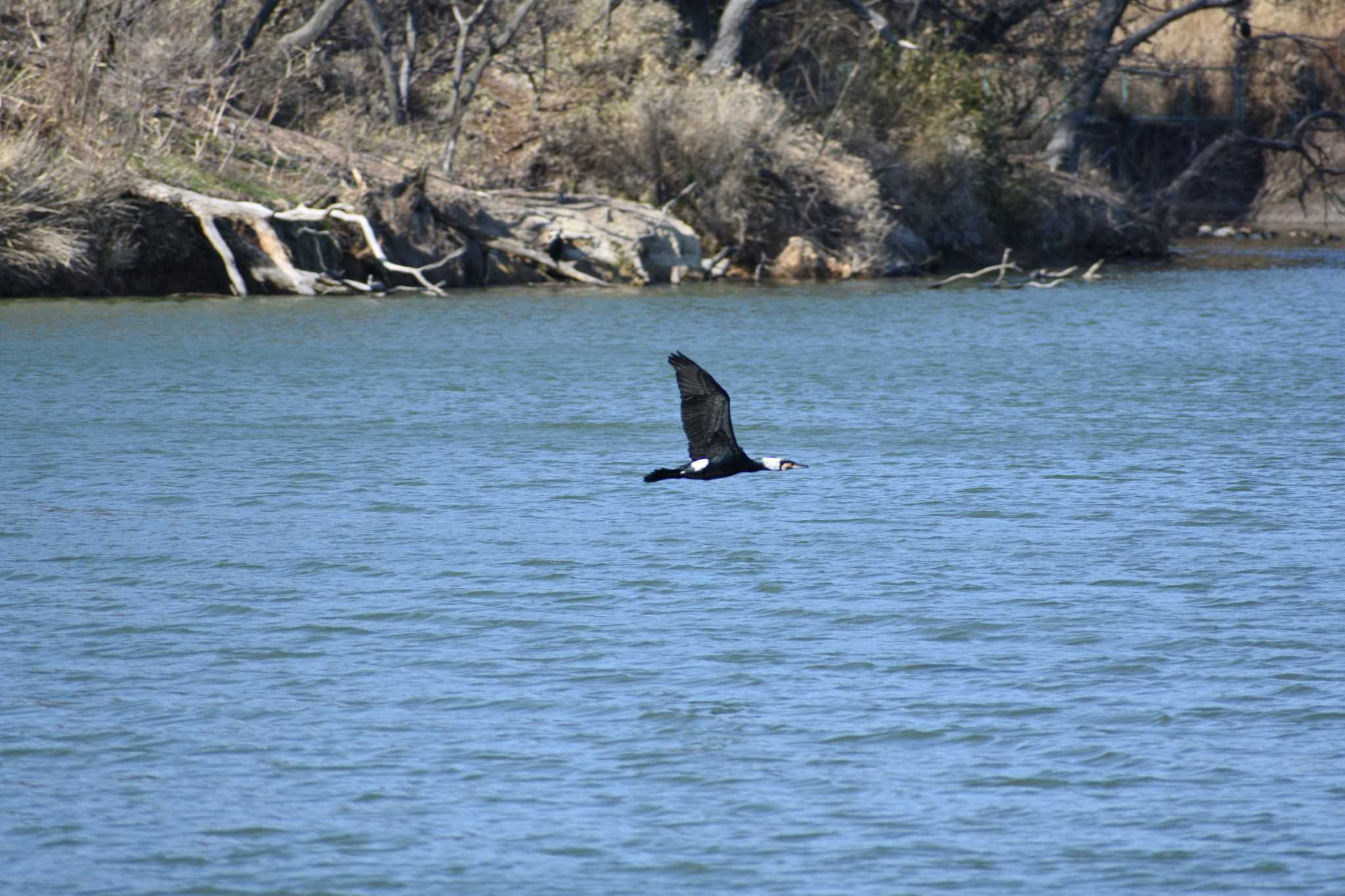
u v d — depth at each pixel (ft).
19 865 122.72
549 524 220.02
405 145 563.07
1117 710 150.82
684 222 584.40
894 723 148.15
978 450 268.62
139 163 476.95
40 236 449.48
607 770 139.13
